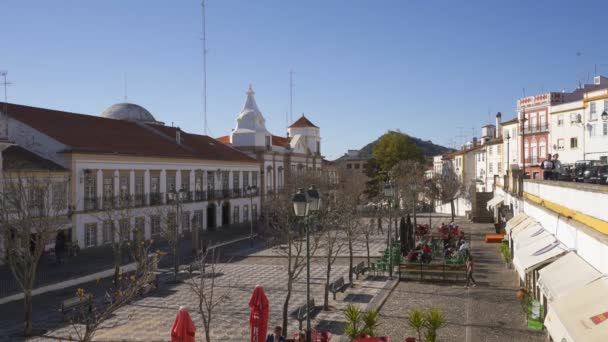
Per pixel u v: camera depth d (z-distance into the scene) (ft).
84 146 137.90
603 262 45.85
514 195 124.47
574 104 191.01
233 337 64.23
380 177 300.40
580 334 35.29
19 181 83.25
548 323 43.98
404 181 203.21
